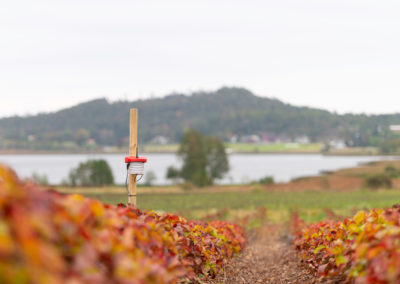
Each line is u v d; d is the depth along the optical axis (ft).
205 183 296.30
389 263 11.43
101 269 9.25
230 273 32.09
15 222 6.68
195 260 23.22
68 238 8.42
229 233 41.34
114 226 11.83
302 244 36.65
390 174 268.00
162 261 14.17
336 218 58.54
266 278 30.83
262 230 77.66
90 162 284.82
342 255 18.08
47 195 8.45
